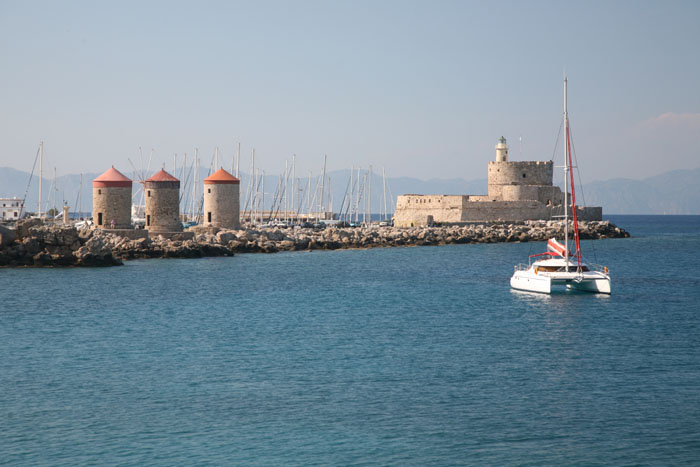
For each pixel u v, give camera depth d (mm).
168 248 106062
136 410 34031
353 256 115625
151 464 28391
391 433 31391
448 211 168375
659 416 33375
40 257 88938
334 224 188500
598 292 71812
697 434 31297
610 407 34562
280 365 41875
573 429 31828
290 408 34406
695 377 39562
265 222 183875
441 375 39812
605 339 49312
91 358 43281
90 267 90500
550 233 152500
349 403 35094
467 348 46469
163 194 116625
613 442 30500
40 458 28812
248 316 57875
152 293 69812
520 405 34844
